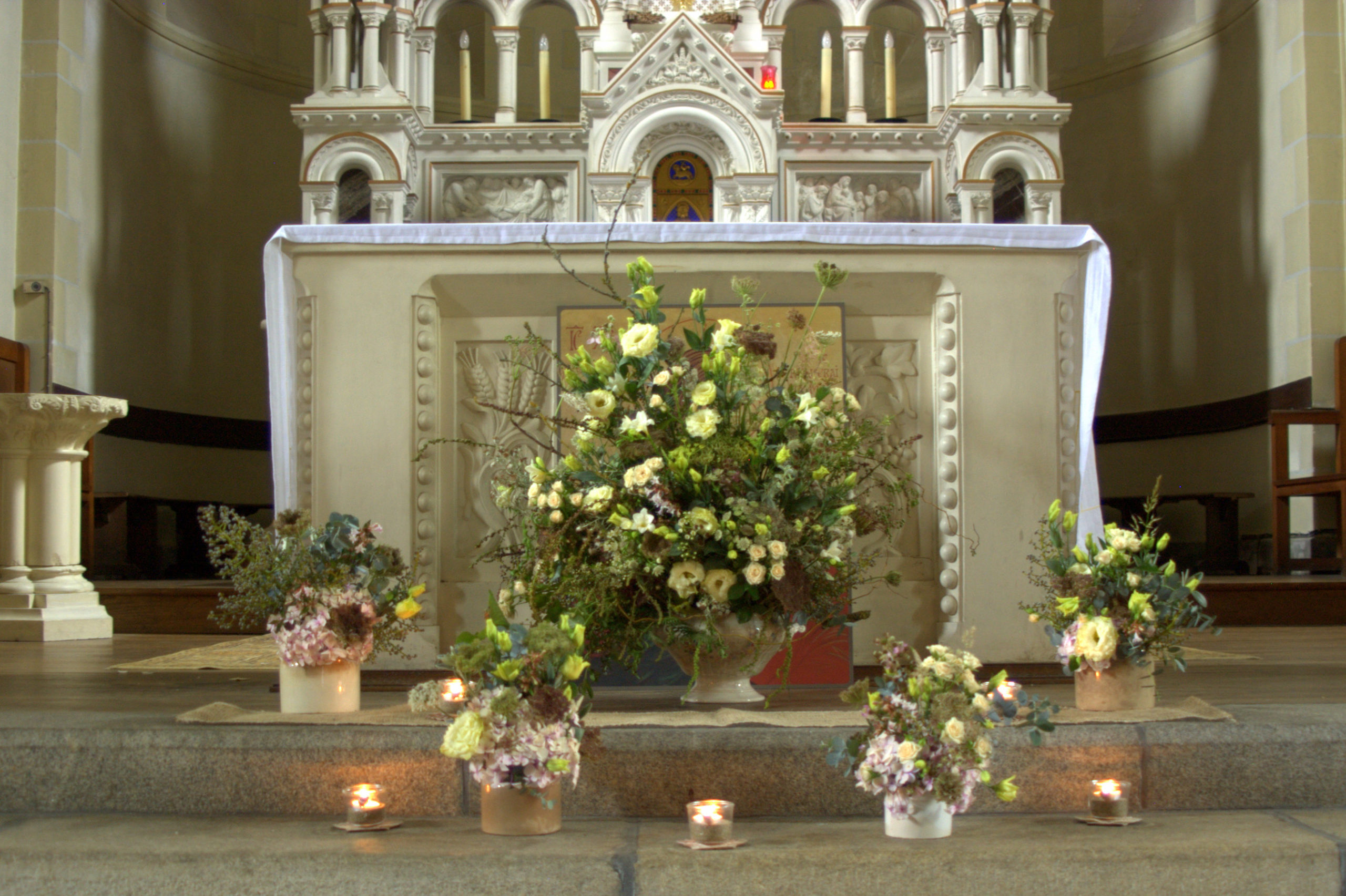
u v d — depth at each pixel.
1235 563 8.82
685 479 2.66
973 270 3.43
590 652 2.73
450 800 2.31
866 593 3.34
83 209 8.67
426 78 8.87
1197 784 2.34
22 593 5.73
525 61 11.65
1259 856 1.97
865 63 11.59
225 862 1.97
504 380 3.50
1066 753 2.34
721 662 2.76
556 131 8.61
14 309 8.10
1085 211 10.89
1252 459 9.23
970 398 3.40
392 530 3.37
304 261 3.42
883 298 3.49
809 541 2.70
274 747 2.33
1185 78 10.02
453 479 3.49
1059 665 3.35
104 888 1.97
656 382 2.67
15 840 2.08
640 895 1.94
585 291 3.46
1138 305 10.44
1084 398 3.44
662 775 2.31
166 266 9.84
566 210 8.69
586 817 2.30
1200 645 5.04
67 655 4.82
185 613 6.38
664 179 8.48
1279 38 8.84
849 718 2.45
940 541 3.42
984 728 2.09
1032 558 3.02
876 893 1.95
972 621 3.35
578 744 2.14
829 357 3.34
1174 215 10.12
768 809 2.31
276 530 2.72
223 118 10.55
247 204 10.79
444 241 3.40
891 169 8.65
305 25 11.24
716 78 8.26
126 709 2.77
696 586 2.63
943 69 8.98
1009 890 1.95
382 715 2.51
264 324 3.44
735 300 3.49
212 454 10.37
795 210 8.62
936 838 2.07
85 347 8.71
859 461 2.95
